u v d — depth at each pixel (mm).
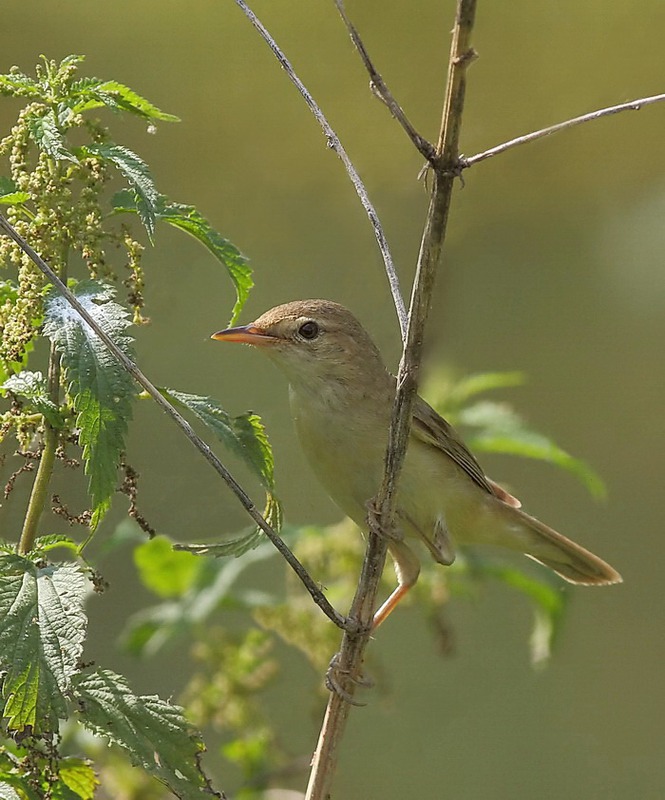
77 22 13281
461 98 4270
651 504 13555
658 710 12234
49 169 4965
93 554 10016
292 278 13227
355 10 13430
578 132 13609
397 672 12023
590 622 12992
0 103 11234
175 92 13422
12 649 4379
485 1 13453
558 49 13609
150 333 12328
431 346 8906
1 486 7238
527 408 14078
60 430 4957
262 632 7945
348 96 13461
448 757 11648
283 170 13469
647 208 13898
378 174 13422
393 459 5223
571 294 14594
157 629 7969
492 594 12664
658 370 14266
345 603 7824
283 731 10797
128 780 7113
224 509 10680
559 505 13617
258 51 13453
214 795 4723
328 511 11844
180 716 4859
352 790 11312
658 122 13500
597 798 11578
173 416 4750
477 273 14078
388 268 5207
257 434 5289
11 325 4910
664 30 13234
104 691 4875
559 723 12000
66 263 4992
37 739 4691
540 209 14008
